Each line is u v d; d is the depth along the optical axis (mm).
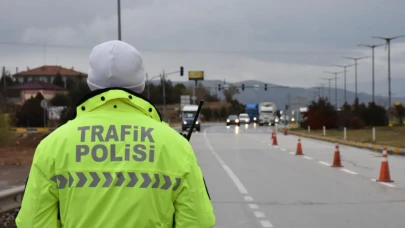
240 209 14812
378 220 13281
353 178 22000
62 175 3346
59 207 3371
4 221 12227
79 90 97562
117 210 3246
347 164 28375
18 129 67500
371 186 19484
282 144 47625
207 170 25344
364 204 15617
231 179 21781
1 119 35500
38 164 3402
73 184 3297
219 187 19344
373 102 89625
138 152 3393
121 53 3631
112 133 3449
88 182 3295
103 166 3342
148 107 3621
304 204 15625
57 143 3424
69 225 3270
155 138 3469
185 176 3447
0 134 35062
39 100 83375
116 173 3312
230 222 13055
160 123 3621
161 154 3428
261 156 33938
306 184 20109
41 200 3350
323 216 13797
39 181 3379
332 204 15617
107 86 3654
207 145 45844
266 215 13938
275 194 17578
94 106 3557
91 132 3449
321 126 84062
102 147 3395
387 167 21016
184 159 3482
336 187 19250
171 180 3398
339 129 81062
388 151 37969
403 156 34188
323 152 37469
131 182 3309
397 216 13805
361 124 81188
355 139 51719
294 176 22781
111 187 3279
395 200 16312
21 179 19250
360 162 29547
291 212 14359
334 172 24359
